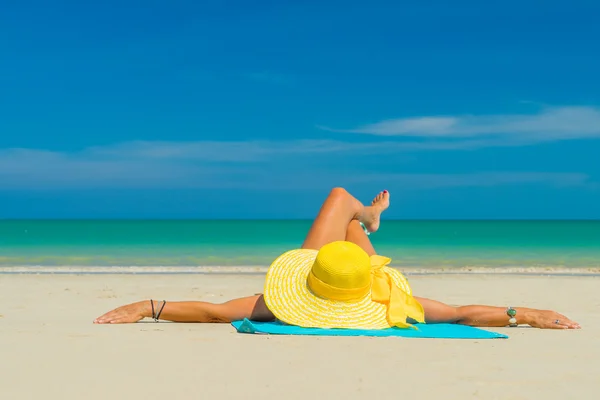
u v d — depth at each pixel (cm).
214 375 338
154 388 312
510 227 6712
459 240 3522
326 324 483
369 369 353
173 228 5744
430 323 534
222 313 539
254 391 307
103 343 428
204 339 445
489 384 322
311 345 423
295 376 336
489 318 535
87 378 331
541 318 536
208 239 3584
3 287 998
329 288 488
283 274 516
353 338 451
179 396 298
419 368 356
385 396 299
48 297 841
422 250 2620
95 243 3106
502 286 1102
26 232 4516
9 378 330
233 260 2050
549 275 1433
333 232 593
